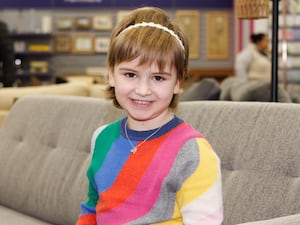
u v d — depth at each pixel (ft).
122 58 4.00
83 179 6.56
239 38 29.84
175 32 4.16
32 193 7.29
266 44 19.51
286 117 5.05
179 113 5.94
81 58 32.04
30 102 8.23
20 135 8.04
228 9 32.17
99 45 31.99
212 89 8.94
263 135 5.11
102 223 4.20
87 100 7.32
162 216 3.94
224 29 32.19
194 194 3.81
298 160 4.80
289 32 24.54
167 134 4.12
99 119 6.86
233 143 5.31
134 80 4.04
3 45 17.11
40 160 7.41
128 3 31.99
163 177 3.94
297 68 25.43
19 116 8.25
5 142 8.18
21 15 31.48
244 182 5.07
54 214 6.89
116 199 4.10
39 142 7.63
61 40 31.81
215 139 5.46
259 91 7.52
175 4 32.19
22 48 30.78
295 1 21.93
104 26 31.99
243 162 5.17
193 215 3.76
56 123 7.50
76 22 31.96
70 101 7.54
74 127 7.18
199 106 5.85
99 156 4.41
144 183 4.00
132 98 4.07
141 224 3.95
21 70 31.24
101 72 29.48
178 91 4.22
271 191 4.86
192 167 3.86
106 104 6.87
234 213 5.00
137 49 3.92
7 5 31.42
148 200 3.98
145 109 4.07
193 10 32.17
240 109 5.45
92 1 31.96
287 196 4.74
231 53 32.24
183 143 3.99
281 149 4.93
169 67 3.98
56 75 31.65
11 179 7.72
